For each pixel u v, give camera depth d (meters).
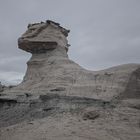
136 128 23.03
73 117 25.89
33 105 31.03
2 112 33.16
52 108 29.05
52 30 38.66
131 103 27.38
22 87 36.03
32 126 25.33
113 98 28.02
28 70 38.50
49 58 37.00
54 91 31.03
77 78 32.00
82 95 29.36
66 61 35.97
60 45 38.38
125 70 30.61
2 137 23.27
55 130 22.94
